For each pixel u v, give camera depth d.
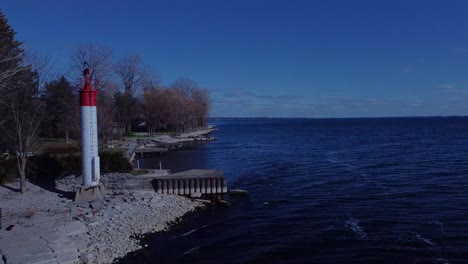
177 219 25.09
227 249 20.06
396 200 29.48
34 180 31.86
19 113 28.86
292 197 31.78
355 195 31.78
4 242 17.59
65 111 56.59
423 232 21.67
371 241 20.50
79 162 33.75
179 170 47.59
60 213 23.09
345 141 99.25
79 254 17.36
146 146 72.44
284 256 19.00
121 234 20.83
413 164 50.41
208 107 147.75
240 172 47.25
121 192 29.81
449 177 39.53
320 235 21.77
